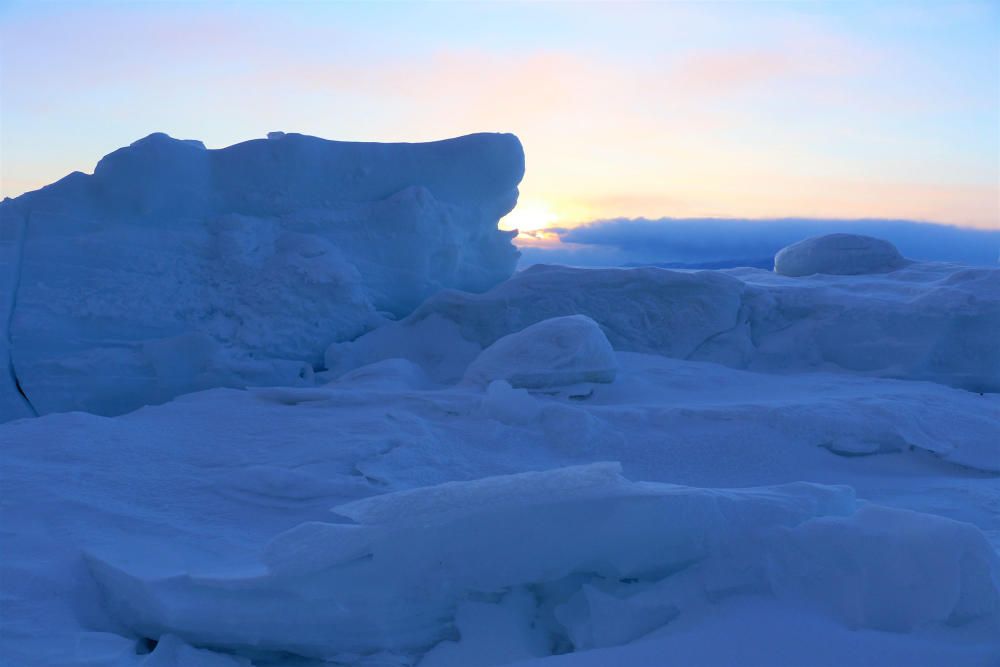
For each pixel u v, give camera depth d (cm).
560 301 1173
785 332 1173
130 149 1099
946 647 354
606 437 762
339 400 864
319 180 1235
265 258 1164
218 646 416
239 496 597
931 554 377
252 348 1092
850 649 355
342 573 406
